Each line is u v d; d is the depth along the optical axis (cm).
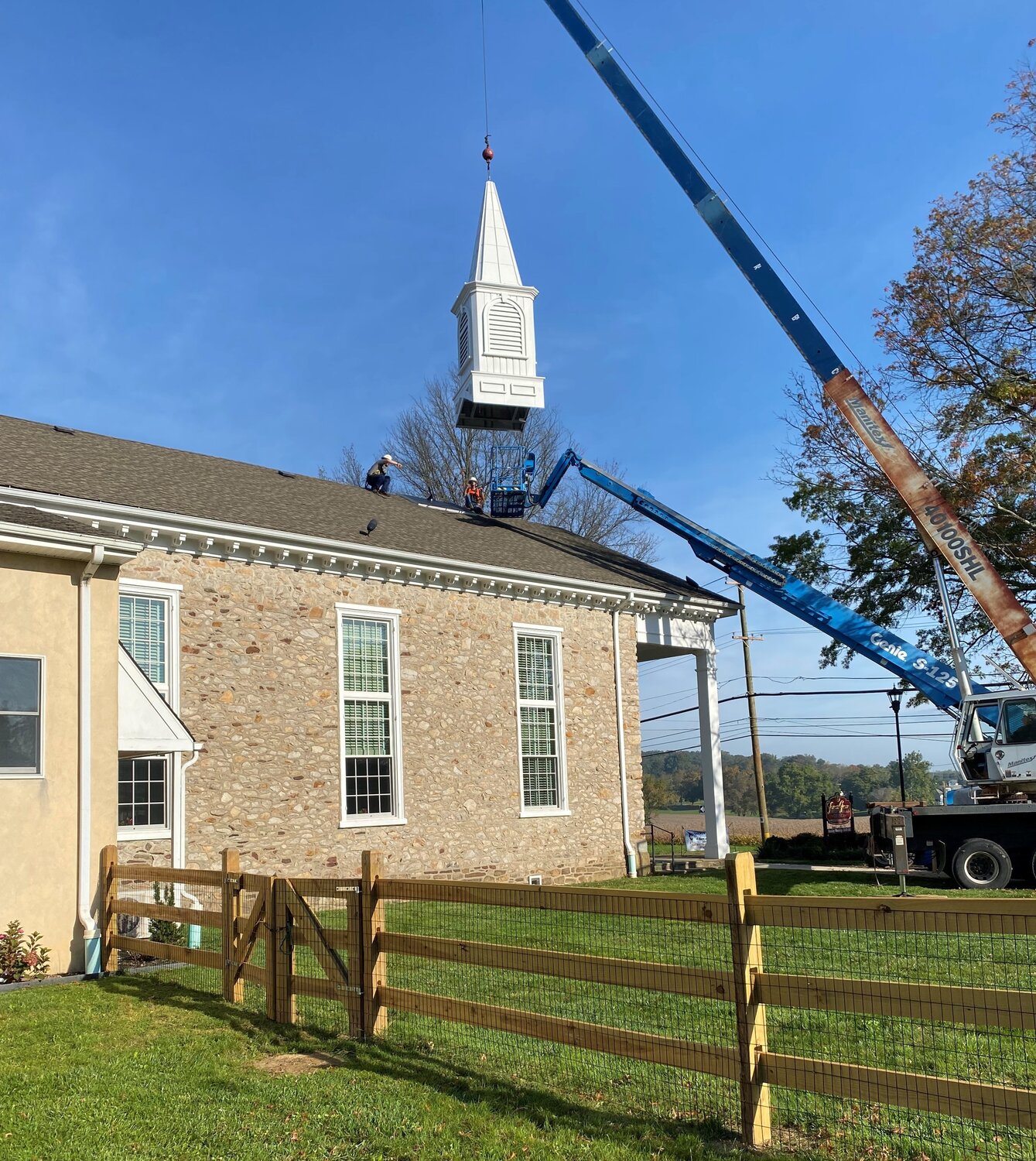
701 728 2436
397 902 1538
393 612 1803
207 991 914
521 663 2044
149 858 1412
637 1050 557
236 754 1541
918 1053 651
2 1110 588
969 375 2408
